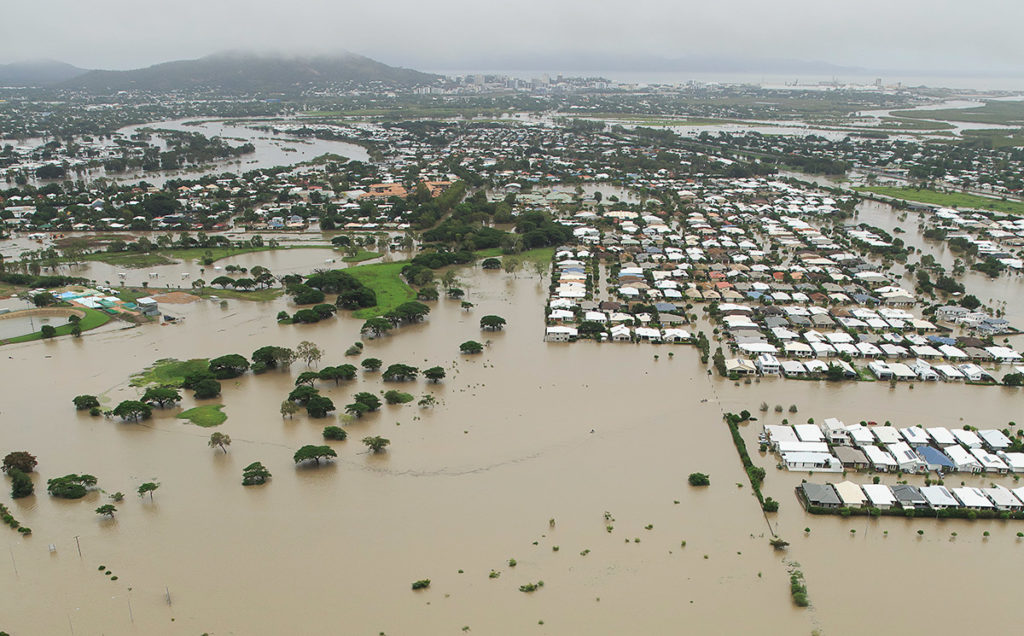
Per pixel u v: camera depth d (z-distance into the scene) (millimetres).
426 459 122438
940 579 94500
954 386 151875
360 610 88000
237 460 122375
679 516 107250
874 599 90688
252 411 140125
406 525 104750
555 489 113750
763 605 89500
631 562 97062
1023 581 94438
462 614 87438
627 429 133000
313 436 130500
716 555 98625
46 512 108312
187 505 109812
